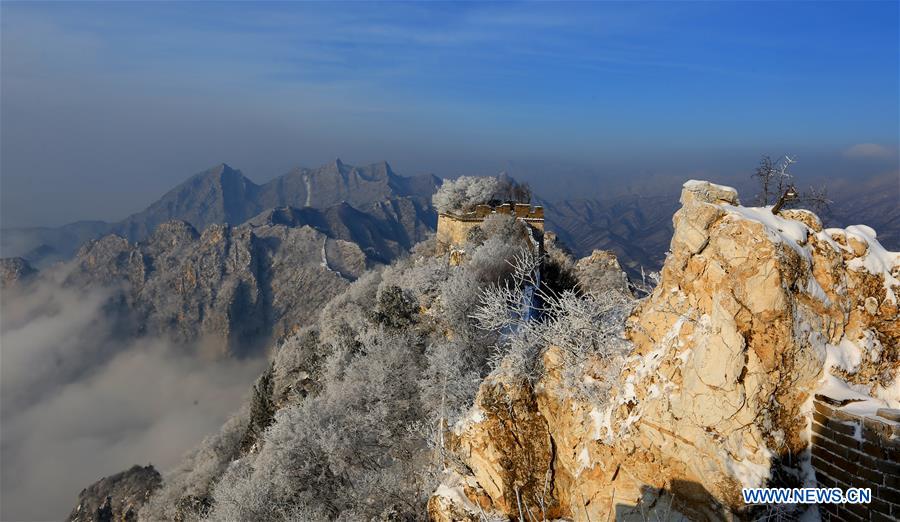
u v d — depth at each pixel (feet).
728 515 38.17
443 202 214.90
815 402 39.09
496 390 53.88
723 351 39.40
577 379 49.83
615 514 43.65
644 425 42.42
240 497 108.99
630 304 54.13
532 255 168.45
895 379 41.24
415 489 81.46
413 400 116.57
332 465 108.27
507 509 49.83
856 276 42.78
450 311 138.00
